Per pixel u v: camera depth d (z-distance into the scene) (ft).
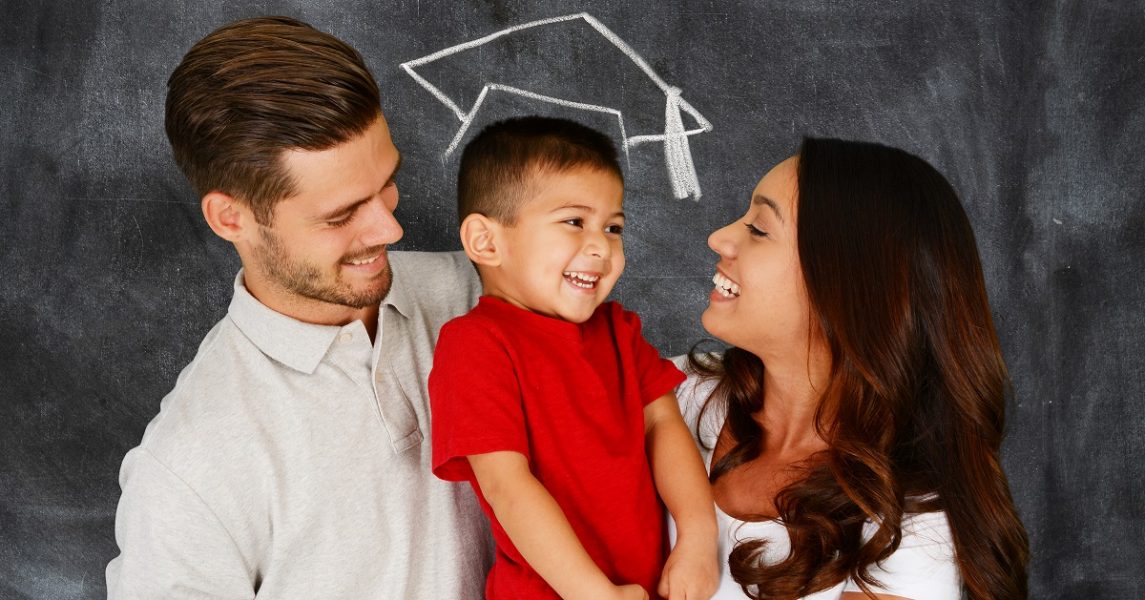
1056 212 5.08
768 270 3.42
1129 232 5.10
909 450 3.47
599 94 4.83
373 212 3.32
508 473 3.04
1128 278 5.13
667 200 4.94
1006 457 5.22
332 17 4.65
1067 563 5.25
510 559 3.35
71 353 4.67
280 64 3.11
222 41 3.18
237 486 3.35
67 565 4.81
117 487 4.76
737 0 4.85
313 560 3.48
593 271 3.28
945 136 4.99
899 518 3.26
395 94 4.72
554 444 3.17
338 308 3.50
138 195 4.59
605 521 3.22
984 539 3.32
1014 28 4.96
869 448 3.34
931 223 3.39
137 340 4.68
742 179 4.95
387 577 3.54
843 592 3.46
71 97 4.52
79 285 4.63
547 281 3.27
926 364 3.46
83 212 4.59
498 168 3.31
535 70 4.78
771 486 3.62
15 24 4.48
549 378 3.19
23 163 4.55
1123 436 5.21
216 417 3.36
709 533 3.33
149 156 4.57
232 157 3.14
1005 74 4.98
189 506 3.29
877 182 3.39
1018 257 5.09
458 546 3.67
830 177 3.38
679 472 3.45
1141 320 5.16
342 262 3.34
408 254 4.13
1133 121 5.04
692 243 4.99
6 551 4.79
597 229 3.32
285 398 3.44
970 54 4.96
